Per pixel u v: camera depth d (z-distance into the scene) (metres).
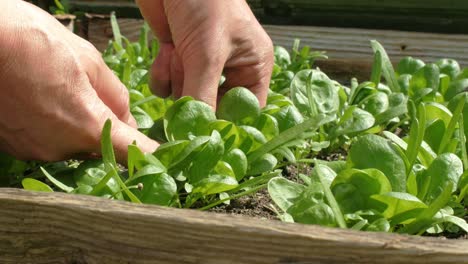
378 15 1.39
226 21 0.82
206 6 0.80
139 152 0.66
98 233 0.57
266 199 0.75
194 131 0.74
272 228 0.53
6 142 0.71
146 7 0.86
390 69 0.99
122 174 0.71
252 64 0.86
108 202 0.57
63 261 0.58
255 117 0.79
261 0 1.46
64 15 1.47
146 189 0.66
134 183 0.67
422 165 0.72
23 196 0.58
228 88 0.88
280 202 0.65
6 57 0.64
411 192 0.67
